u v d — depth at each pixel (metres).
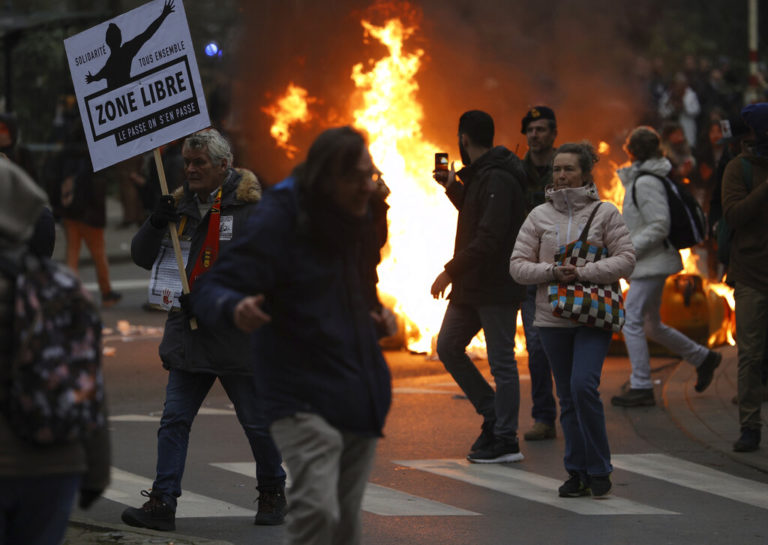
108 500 10.45
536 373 13.05
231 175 9.68
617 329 10.26
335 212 6.52
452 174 12.34
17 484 5.30
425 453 12.42
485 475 11.49
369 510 10.16
